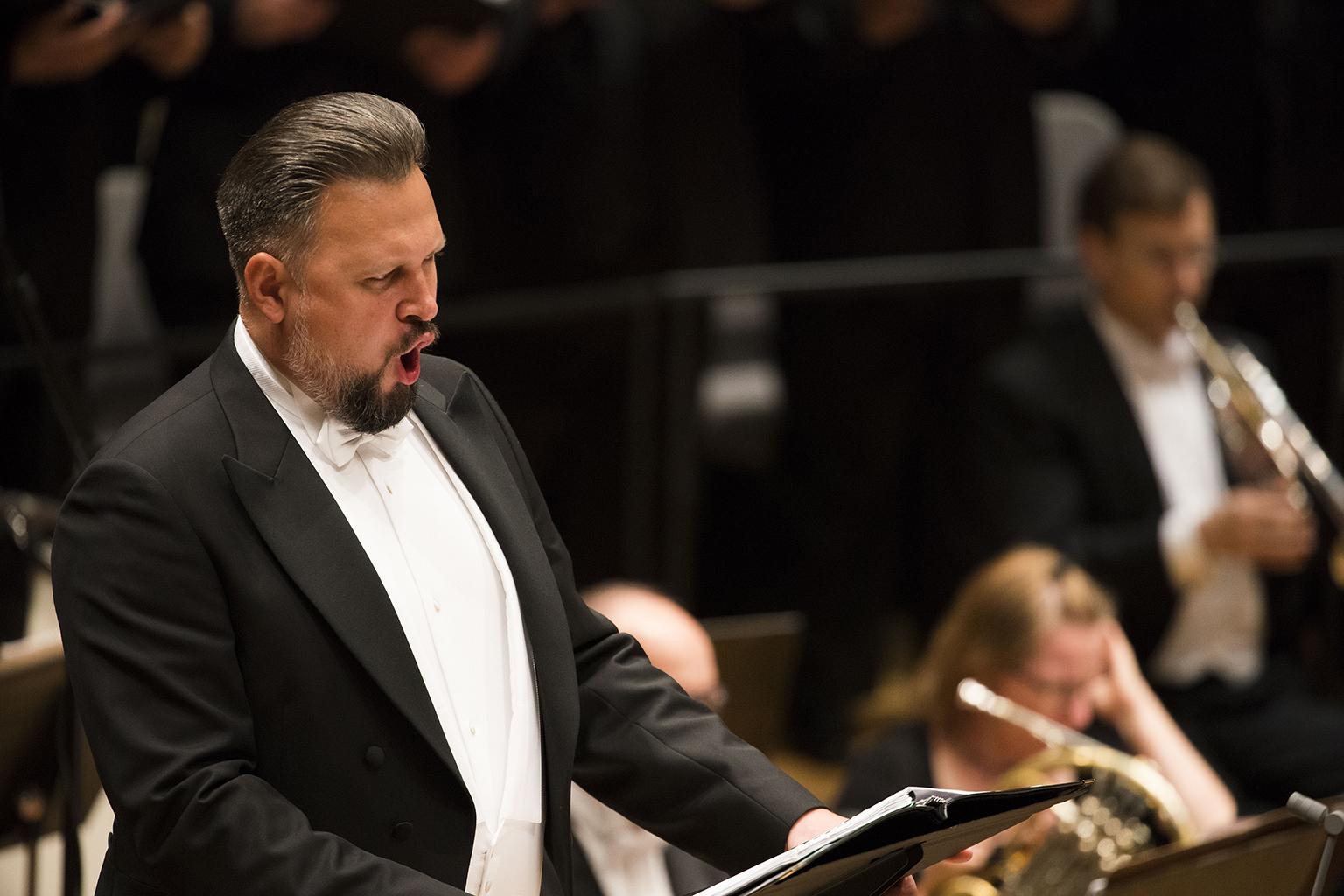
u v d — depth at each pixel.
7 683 7.84
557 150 14.38
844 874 5.45
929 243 15.51
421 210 5.77
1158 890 7.85
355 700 5.84
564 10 14.27
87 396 12.35
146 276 13.20
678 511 13.82
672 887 8.98
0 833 8.31
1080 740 10.76
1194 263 13.64
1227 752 13.59
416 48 13.28
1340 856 8.09
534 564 6.32
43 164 12.33
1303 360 15.95
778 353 15.57
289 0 12.83
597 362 13.77
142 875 5.80
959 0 15.57
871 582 15.98
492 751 6.13
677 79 14.86
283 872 5.45
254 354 6.02
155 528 5.65
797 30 15.06
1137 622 13.40
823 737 15.74
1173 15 17.48
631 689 6.53
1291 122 17.41
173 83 12.98
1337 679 15.12
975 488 13.97
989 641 10.93
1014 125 15.65
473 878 6.00
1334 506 13.50
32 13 11.68
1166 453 13.89
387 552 6.06
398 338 5.81
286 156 5.70
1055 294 15.17
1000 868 10.12
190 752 5.54
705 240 14.92
